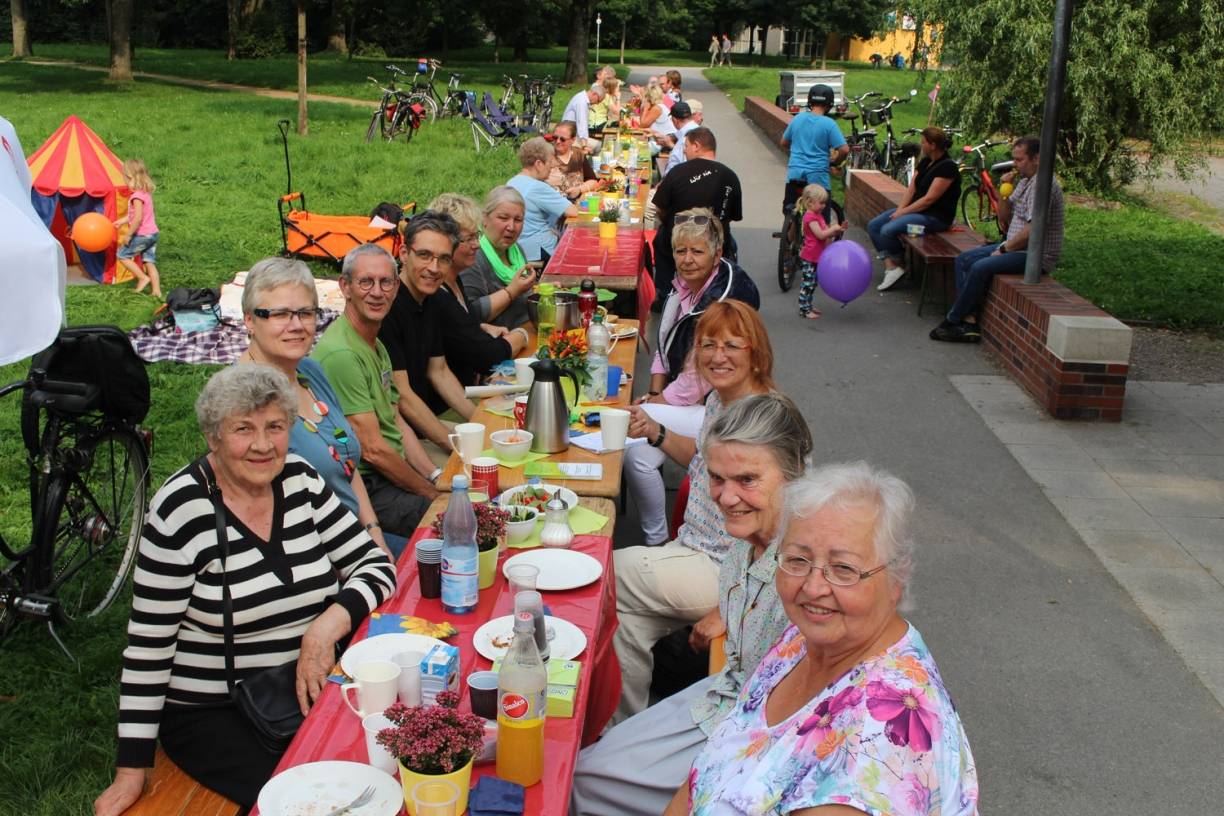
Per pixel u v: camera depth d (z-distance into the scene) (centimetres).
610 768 326
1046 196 891
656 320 999
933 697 221
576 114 1939
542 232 945
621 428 470
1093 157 1719
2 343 362
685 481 494
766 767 232
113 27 3394
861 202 1543
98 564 524
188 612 331
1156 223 1560
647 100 2056
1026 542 614
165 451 688
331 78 3709
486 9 4881
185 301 933
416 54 5284
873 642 234
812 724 227
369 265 473
